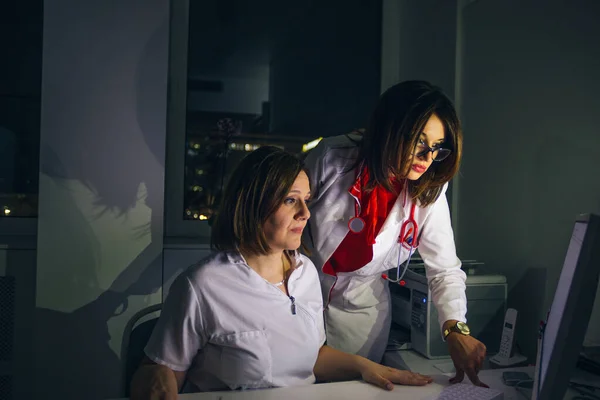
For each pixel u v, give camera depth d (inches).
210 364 47.0
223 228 48.3
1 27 87.7
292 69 98.7
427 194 57.9
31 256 81.6
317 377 53.8
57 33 77.7
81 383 80.0
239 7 96.4
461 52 86.7
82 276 79.4
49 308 78.6
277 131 98.1
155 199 81.6
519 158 73.0
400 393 46.4
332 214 59.4
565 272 37.9
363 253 60.4
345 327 65.2
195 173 95.2
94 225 79.5
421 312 68.2
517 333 72.7
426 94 50.9
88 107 79.0
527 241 71.3
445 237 61.8
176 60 92.4
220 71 95.7
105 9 79.2
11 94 88.2
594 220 33.6
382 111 53.6
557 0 65.9
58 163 78.1
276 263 50.0
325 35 100.4
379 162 53.6
